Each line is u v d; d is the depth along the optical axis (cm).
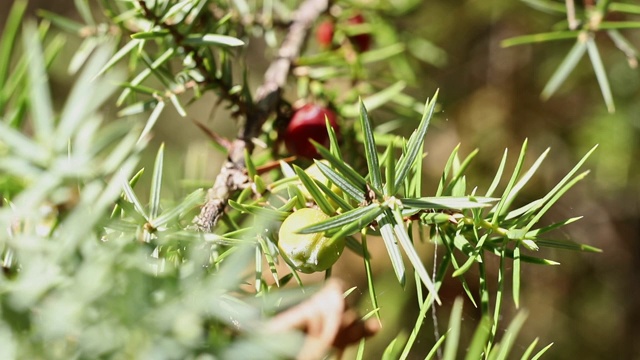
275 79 28
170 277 15
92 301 15
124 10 29
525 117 49
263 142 25
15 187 18
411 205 19
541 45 49
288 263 20
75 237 16
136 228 18
